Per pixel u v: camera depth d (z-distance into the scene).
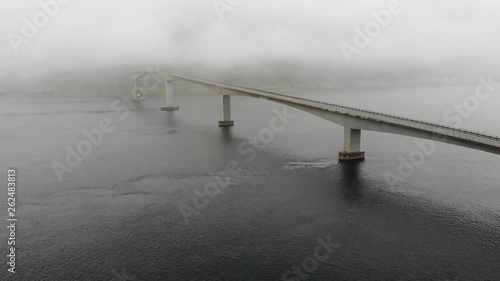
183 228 42.12
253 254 36.22
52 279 32.81
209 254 36.38
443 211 45.03
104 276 33.16
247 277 32.53
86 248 38.06
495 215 43.66
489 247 36.56
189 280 32.31
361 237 39.09
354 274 32.66
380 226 41.47
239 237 39.69
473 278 31.91
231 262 34.88
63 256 36.59
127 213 46.69
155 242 39.03
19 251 37.59
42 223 44.12
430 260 34.56
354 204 47.84
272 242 38.47
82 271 33.97
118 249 37.72
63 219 45.22
